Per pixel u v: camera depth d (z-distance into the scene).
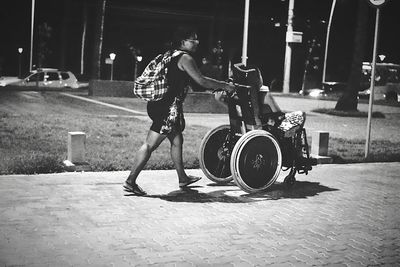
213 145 7.03
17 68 59.41
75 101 21.28
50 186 6.49
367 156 9.97
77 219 5.18
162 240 4.68
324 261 4.32
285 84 40.09
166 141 11.00
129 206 5.77
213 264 4.15
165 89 6.06
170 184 6.97
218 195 6.53
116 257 4.21
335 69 53.00
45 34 47.22
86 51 62.31
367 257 4.47
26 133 11.41
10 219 5.07
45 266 3.94
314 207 6.14
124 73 64.25
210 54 52.72
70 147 7.69
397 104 29.30
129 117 16.80
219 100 6.95
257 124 6.70
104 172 7.54
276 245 4.69
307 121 18.98
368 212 6.01
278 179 7.71
